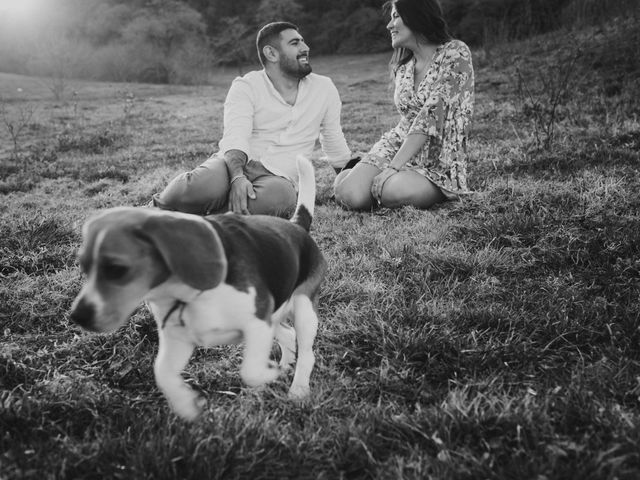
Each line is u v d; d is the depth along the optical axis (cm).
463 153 579
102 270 205
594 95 1041
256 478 233
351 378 304
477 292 389
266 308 239
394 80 622
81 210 616
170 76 2691
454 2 3045
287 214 495
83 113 1518
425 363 313
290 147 513
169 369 243
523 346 316
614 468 219
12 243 492
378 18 3722
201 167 481
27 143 1088
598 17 1678
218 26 4216
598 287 384
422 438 251
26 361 325
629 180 575
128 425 263
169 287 221
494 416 252
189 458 229
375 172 584
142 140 1087
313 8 4194
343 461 241
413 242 476
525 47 1686
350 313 364
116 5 3831
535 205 527
